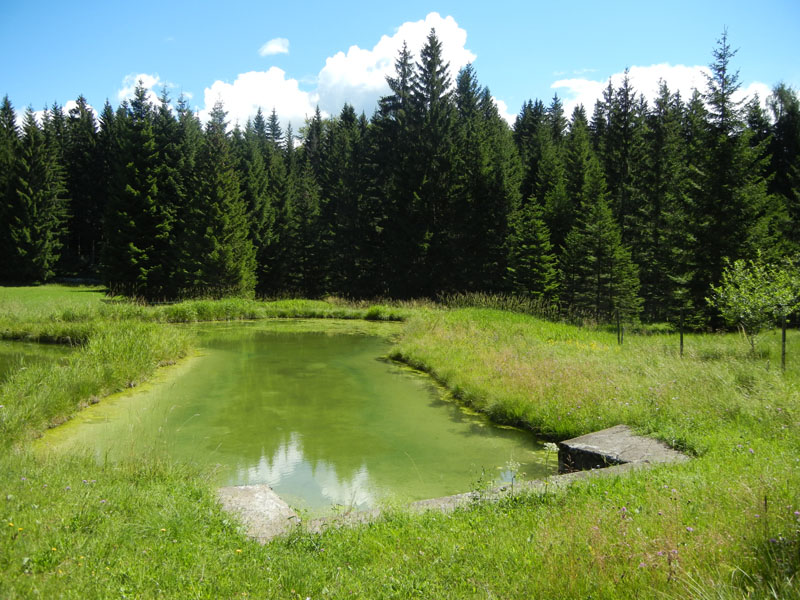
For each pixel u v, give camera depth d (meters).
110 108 50.09
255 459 7.14
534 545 3.40
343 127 51.41
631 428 6.84
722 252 21.31
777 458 4.75
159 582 3.08
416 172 37.34
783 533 2.92
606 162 39.59
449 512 4.50
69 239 50.91
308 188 47.50
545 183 38.88
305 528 4.25
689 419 6.54
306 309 24.67
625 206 37.44
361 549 3.72
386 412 9.55
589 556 3.08
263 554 3.66
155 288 33.44
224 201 32.03
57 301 22.45
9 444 6.68
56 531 3.52
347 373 12.77
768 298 10.45
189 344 15.51
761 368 8.63
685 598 2.51
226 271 31.45
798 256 18.16
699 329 21.44
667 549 2.99
